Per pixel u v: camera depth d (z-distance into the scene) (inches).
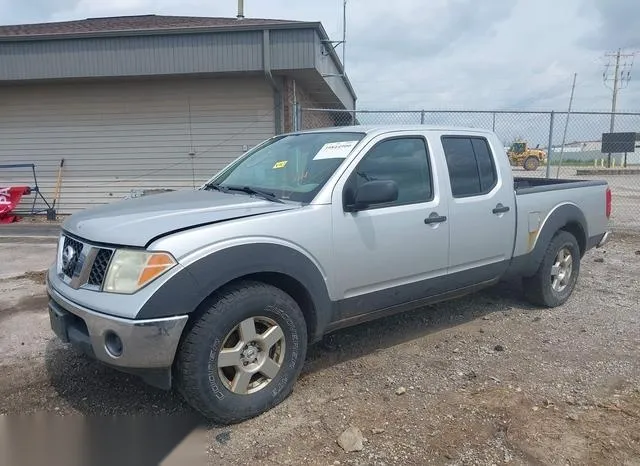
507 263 190.9
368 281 148.6
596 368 156.5
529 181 262.1
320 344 173.8
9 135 506.6
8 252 336.2
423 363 159.8
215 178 181.0
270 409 130.9
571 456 112.4
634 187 811.4
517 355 166.2
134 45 431.5
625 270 282.0
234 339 124.6
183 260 113.9
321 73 455.2
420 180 163.6
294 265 130.3
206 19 581.9
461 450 114.5
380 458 111.7
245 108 478.0
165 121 488.7
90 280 120.4
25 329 189.3
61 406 135.3
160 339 110.6
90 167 503.8
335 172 144.9
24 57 441.4
